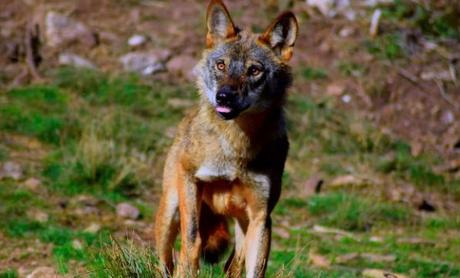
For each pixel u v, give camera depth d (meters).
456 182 15.79
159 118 15.66
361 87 17.78
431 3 21.48
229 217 9.41
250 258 8.64
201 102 8.87
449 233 13.55
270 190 8.62
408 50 19.50
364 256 11.78
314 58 18.39
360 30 19.61
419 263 11.68
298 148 15.88
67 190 12.73
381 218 13.77
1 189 12.37
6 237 10.92
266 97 8.70
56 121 14.52
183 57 17.44
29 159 13.52
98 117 14.92
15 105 15.04
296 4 20.08
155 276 8.21
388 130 17.05
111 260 8.27
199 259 8.64
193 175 8.64
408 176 15.66
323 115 16.83
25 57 16.59
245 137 8.47
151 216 12.42
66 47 17.14
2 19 17.45
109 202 12.62
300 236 12.41
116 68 16.92
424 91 18.30
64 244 10.64
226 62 8.73
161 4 19.20
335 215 13.41
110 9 18.61
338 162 15.70
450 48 20.17
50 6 18.06
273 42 9.01
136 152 14.47
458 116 17.84
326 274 10.47
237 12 18.95
